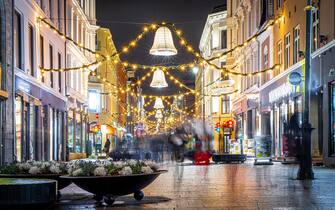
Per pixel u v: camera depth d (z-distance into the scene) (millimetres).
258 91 40438
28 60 26312
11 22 23078
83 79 47094
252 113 43250
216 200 11430
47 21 30938
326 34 24156
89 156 44312
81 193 13719
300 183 15328
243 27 47750
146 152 35812
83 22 46719
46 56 30656
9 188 8656
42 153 29359
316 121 26234
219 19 63906
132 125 107000
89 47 50438
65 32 36781
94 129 49375
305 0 27234
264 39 38281
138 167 10945
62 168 11836
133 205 10734
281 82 32438
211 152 34750
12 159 22859
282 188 13906
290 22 30672
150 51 19359
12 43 23188
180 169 24984
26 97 25594
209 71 70250
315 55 25672
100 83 60219
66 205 10969
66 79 37438
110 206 10625
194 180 17516
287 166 26219
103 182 10469
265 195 12242
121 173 10578
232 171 22594
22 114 25094
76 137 42531
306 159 16797
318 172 19594
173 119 95125
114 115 70875
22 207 8734
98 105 60000
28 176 11719
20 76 24469
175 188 14547
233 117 54688
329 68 23578
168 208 10172
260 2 39000
